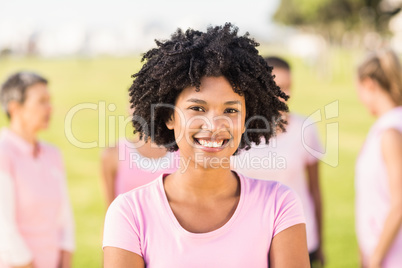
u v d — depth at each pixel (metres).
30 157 3.05
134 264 1.55
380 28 26.11
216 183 1.62
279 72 3.27
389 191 2.84
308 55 30.45
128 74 26.61
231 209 1.62
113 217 1.60
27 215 3.01
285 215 1.62
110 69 29.09
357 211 3.18
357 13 25.92
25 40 40.59
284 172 3.23
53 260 3.10
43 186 3.06
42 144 3.20
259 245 1.59
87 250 5.45
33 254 3.01
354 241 5.52
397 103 3.03
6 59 36.03
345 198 7.30
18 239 2.87
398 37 26.38
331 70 27.80
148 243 1.57
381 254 2.82
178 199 1.63
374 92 3.08
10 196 2.92
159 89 1.62
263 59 1.68
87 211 7.02
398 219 2.76
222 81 1.56
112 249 1.56
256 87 1.64
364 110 15.89
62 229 3.21
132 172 3.09
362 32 26.48
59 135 12.25
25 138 3.07
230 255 1.56
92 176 9.06
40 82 3.12
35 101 3.06
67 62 33.91
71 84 22.52
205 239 1.56
